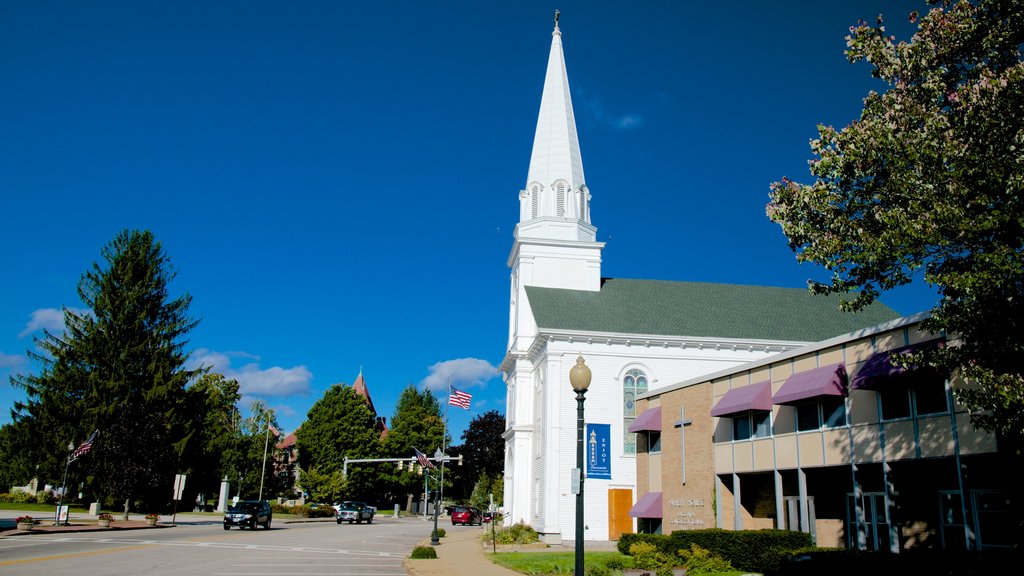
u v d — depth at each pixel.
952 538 21.64
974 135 13.37
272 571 20.89
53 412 54.06
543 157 53.94
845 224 15.26
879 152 14.50
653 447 35.12
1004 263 12.54
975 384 19.09
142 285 59.00
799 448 25.30
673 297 50.12
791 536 22.97
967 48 14.97
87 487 53.78
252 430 82.50
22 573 18.47
